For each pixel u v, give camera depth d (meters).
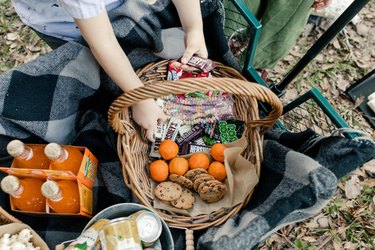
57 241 1.04
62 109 1.09
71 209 0.98
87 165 1.01
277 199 0.92
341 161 0.89
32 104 1.04
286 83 1.45
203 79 0.80
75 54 1.04
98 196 1.11
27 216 1.04
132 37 1.09
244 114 1.20
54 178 0.96
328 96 1.89
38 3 1.09
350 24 2.09
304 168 0.88
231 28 1.47
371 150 0.87
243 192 1.04
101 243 0.83
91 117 1.21
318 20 2.01
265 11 1.41
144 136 1.16
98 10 0.78
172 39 1.21
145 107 1.04
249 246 0.88
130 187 1.04
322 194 0.84
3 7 2.01
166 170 1.11
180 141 1.20
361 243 1.56
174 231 1.05
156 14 1.14
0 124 1.04
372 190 1.65
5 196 1.04
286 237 1.55
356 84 1.84
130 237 0.83
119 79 0.96
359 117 1.83
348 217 1.60
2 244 0.87
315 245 1.54
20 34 1.94
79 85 1.09
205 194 1.06
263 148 1.13
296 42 2.04
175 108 1.22
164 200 1.06
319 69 1.96
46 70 1.02
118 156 1.14
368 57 2.02
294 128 1.63
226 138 1.19
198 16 1.10
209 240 0.92
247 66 1.29
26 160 0.97
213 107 1.22
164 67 1.23
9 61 1.89
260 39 1.53
